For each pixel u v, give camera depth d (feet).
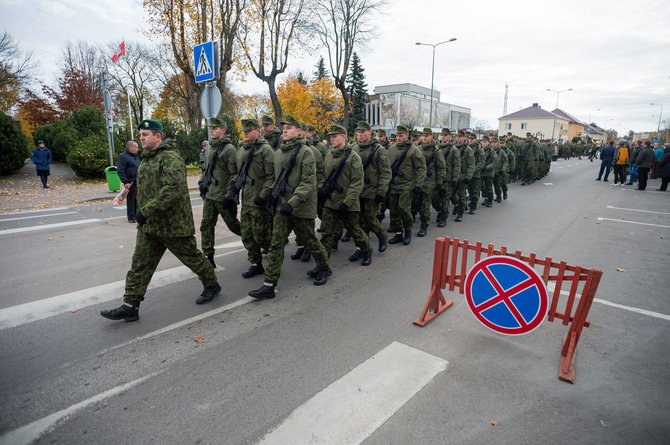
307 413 7.80
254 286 14.55
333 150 15.55
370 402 8.14
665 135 176.55
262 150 14.29
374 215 18.13
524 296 9.76
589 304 8.98
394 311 12.48
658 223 25.59
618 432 7.38
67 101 104.22
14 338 10.63
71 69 110.63
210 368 9.34
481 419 7.68
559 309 12.82
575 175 61.41
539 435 7.29
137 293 11.46
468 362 9.65
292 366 9.43
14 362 9.51
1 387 8.57
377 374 9.10
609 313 12.44
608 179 54.65
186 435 7.23
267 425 7.48
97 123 65.26
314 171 13.38
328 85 120.06
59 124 70.90
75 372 9.16
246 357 9.82
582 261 17.65
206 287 13.03
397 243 20.74
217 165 15.84
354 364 9.50
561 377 8.96
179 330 11.17
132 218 25.25
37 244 19.93
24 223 24.85
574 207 31.96
